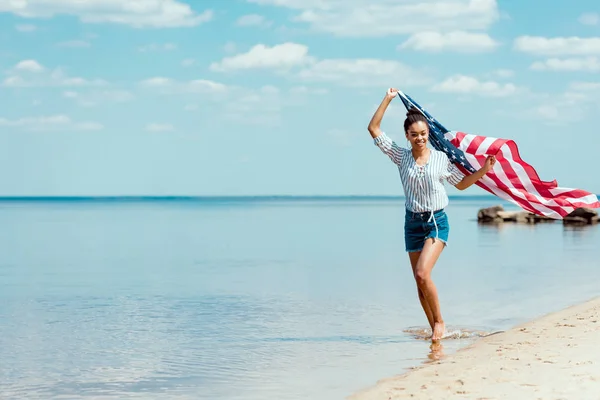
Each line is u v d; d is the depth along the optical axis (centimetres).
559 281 1586
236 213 9300
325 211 10506
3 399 684
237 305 1289
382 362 799
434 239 870
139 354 873
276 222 5916
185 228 4831
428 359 808
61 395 697
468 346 812
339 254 2517
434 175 851
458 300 1294
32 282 1697
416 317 1131
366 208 13138
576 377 618
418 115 855
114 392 704
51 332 1027
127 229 4722
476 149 888
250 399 668
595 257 2211
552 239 3136
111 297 1416
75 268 2055
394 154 880
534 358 701
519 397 569
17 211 10806
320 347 896
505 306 1218
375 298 1365
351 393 664
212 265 2123
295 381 726
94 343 945
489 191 938
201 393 693
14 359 852
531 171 905
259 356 851
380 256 2414
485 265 1975
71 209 12581
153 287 1580
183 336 989
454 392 598
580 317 955
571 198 917
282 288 1538
